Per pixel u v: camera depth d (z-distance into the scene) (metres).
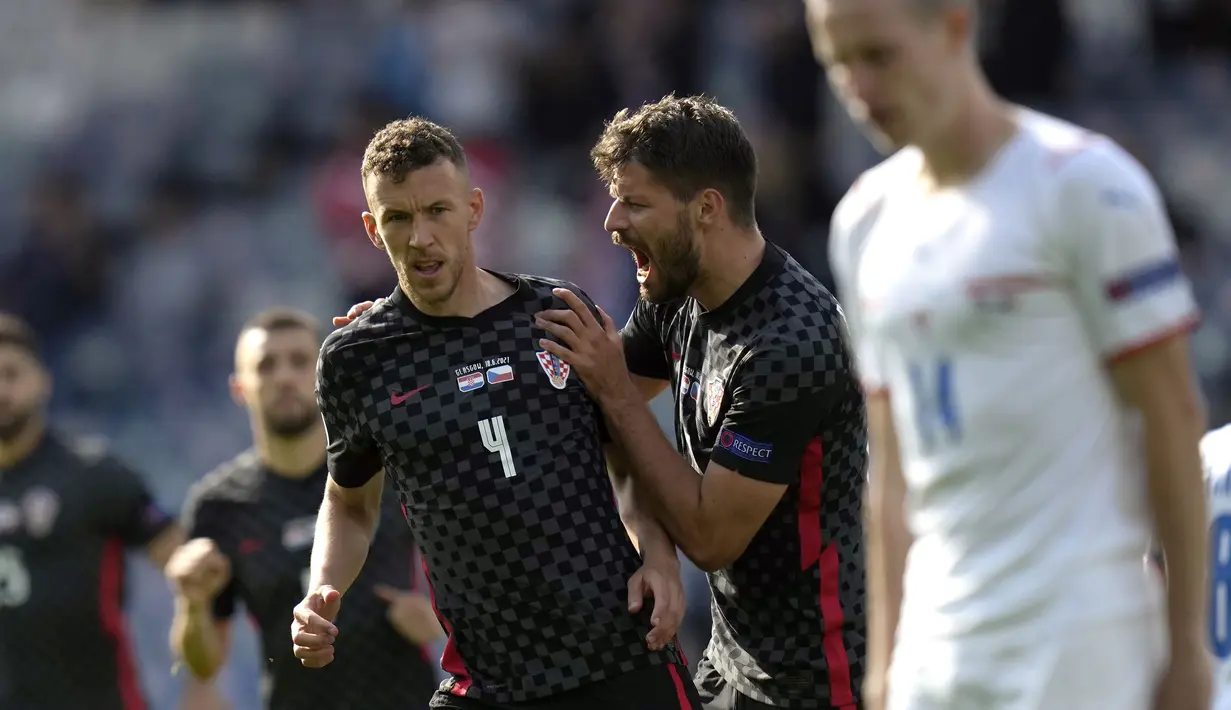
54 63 49.66
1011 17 41.50
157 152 47.19
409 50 46.41
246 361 16.33
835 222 8.92
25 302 42.78
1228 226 42.22
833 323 11.62
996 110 7.96
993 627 8.12
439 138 11.40
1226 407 36.81
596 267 39.56
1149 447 7.76
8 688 18.72
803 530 11.85
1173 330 7.51
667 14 43.97
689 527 11.54
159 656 26.22
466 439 11.46
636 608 11.43
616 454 12.41
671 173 11.30
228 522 16.38
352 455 12.05
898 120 7.53
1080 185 7.53
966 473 8.14
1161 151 43.50
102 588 18.91
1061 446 7.89
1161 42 46.81
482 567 11.52
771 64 40.91
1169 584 7.86
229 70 48.50
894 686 8.77
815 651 11.98
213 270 43.16
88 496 18.84
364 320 11.84
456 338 11.62
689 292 11.78
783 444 11.39
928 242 8.06
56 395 40.28
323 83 47.62
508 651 11.57
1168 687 7.85
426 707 15.61
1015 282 7.71
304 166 46.72
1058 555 7.96
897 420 8.59
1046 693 7.97
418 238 11.17
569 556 11.46
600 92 43.16
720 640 12.60
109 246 44.41
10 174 46.59
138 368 41.16
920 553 8.59
